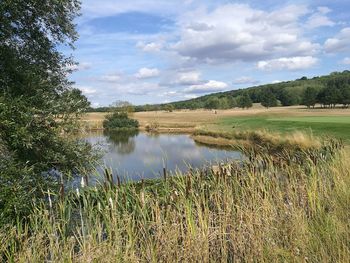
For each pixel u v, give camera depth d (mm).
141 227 4344
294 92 139625
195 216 4676
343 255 4070
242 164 6781
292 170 6832
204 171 6426
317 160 7793
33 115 8586
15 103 8180
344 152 8812
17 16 9680
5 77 9500
